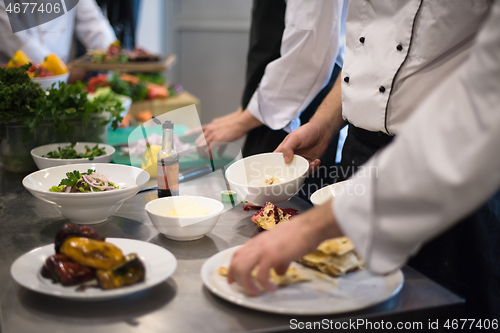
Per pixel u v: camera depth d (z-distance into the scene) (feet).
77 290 2.13
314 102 5.54
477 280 3.19
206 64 15.56
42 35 7.30
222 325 2.00
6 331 1.93
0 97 4.28
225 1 15.10
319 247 2.40
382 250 1.83
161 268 2.32
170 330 1.96
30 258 2.41
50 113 4.49
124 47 11.69
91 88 8.61
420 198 1.71
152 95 9.23
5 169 4.65
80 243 2.21
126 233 3.03
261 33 5.54
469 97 1.64
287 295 2.17
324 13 4.61
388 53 3.18
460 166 1.63
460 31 2.85
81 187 3.14
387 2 3.18
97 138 4.88
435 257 3.16
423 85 3.07
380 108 3.26
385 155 1.82
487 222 3.15
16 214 3.42
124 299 2.19
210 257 2.52
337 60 5.37
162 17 14.89
